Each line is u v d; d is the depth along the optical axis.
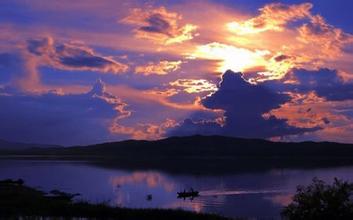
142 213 38.38
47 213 38.59
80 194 92.06
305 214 29.06
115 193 100.31
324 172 169.88
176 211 39.56
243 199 88.12
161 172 180.62
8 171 173.88
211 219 38.34
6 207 40.94
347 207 28.56
